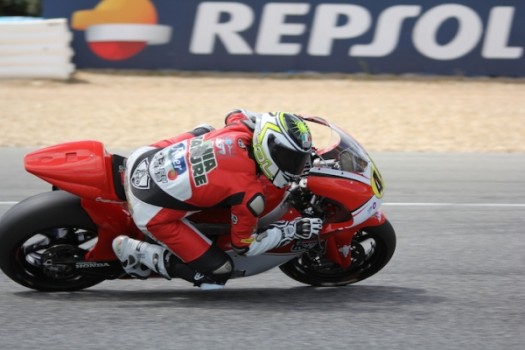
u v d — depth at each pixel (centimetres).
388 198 2756
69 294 1766
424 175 3120
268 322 1597
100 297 1752
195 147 1619
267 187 1673
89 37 5297
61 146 1700
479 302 1748
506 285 1877
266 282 1905
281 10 5188
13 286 1814
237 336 1515
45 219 1648
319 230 1653
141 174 1636
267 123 1577
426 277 1938
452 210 2611
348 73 5241
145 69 5334
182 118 4175
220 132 1631
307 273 1847
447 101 4644
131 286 1856
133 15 5259
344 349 1459
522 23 5088
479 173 3177
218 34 5247
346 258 1783
